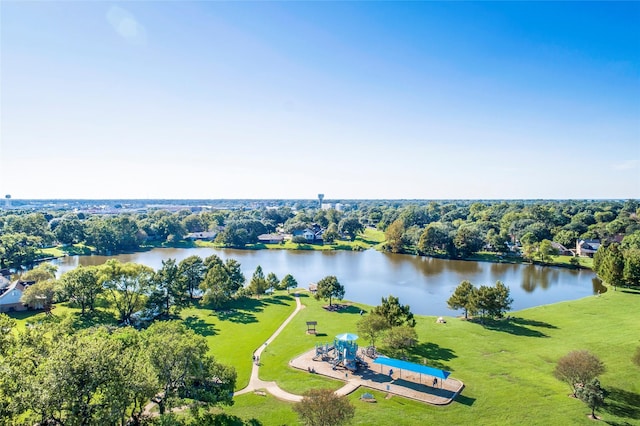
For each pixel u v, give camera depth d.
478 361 56.19
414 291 109.06
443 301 97.94
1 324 37.94
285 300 96.50
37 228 182.38
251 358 57.50
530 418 40.56
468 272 136.62
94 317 76.94
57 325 43.50
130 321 76.56
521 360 56.50
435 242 171.88
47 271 101.19
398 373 51.78
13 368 30.41
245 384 48.81
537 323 75.06
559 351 59.72
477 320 77.69
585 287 113.00
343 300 97.00
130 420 37.88
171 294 86.19
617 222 184.88
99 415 28.86
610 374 50.34
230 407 43.00
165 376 37.88
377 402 43.97
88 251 182.88
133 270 76.75
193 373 39.56
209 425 39.03
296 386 48.12
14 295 83.69
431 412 41.81
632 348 59.00
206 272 99.88
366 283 119.69
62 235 184.25
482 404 43.56
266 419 40.56
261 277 101.56
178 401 38.25
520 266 147.50
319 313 84.38
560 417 40.69
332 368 53.22
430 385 48.22
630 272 99.31
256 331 71.19
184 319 79.25
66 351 29.64
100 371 29.73
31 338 37.31
